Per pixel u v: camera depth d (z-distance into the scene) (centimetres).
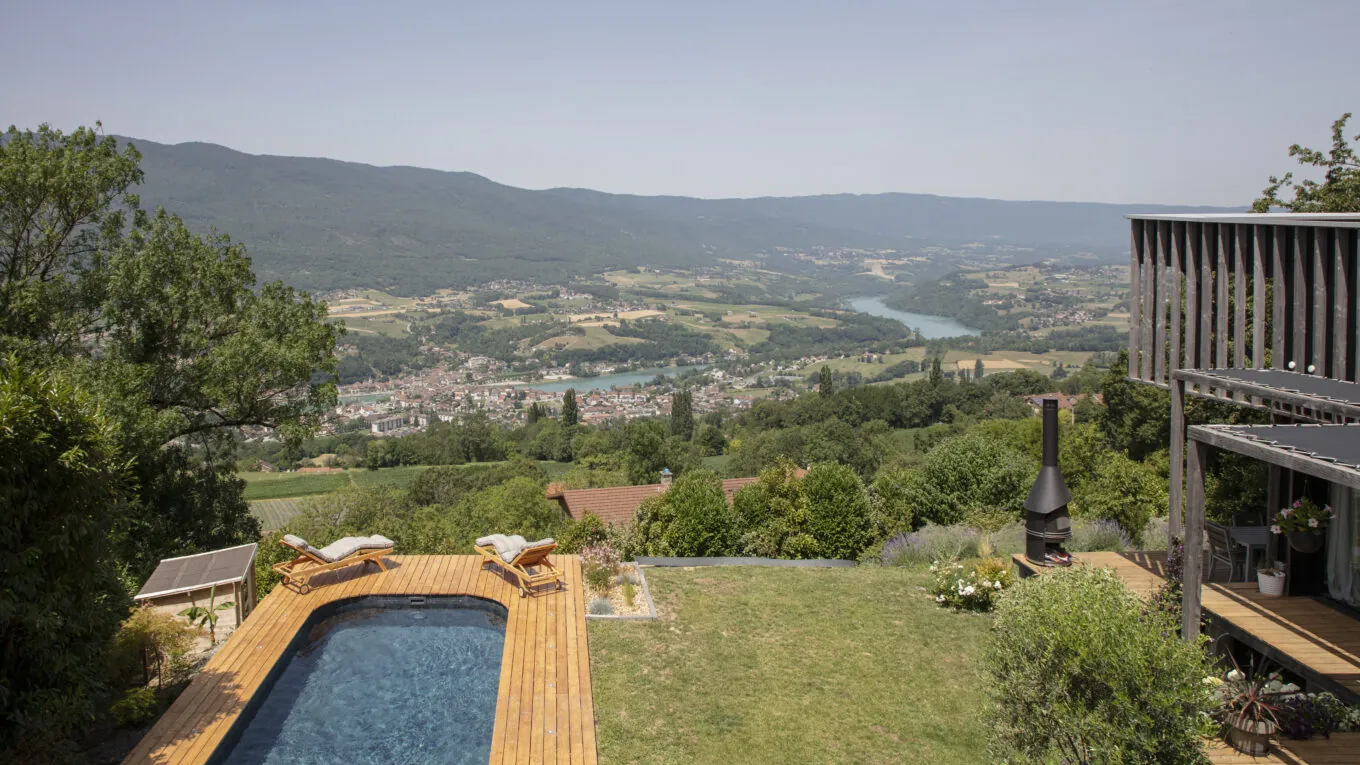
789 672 748
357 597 930
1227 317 697
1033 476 1384
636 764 588
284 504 5588
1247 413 1253
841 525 1324
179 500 1636
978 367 12425
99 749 605
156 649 702
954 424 6581
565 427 8112
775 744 621
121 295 1418
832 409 7700
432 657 802
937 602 941
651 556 1304
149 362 1466
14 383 536
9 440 510
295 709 693
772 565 1177
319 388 1628
